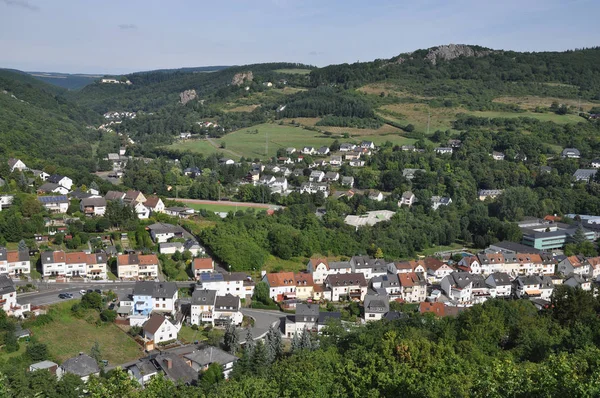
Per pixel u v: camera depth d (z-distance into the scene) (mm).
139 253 190625
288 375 94812
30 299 153750
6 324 131750
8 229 185625
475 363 97125
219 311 159875
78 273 176250
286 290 181000
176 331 145250
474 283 192625
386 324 136875
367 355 99625
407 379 83062
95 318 149375
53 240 190250
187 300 169125
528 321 123188
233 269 190125
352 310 172375
